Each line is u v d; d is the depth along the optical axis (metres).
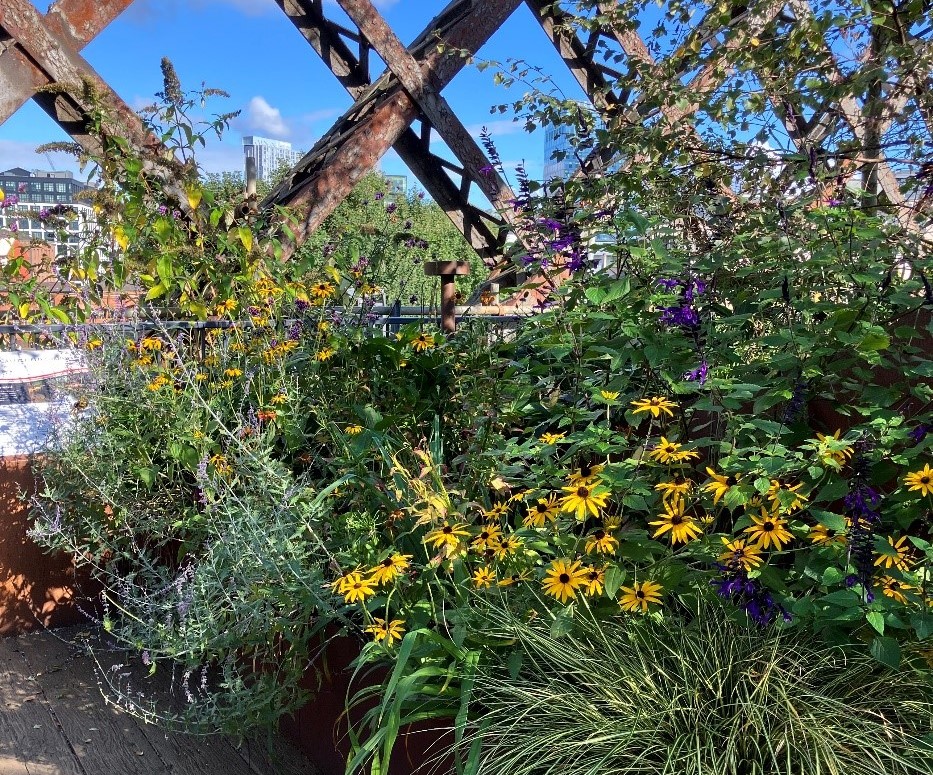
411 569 2.18
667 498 1.92
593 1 4.28
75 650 3.30
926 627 1.50
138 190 3.93
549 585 1.73
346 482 2.58
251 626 2.31
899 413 2.10
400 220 4.82
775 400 1.96
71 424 3.37
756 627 1.77
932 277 2.18
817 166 2.81
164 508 3.17
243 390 3.18
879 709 1.62
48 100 4.37
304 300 3.45
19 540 3.46
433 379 3.08
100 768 2.46
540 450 2.17
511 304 3.80
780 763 1.54
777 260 2.51
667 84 3.98
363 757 1.69
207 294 3.88
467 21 5.28
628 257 2.49
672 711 1.63
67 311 3.77
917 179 2.75
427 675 1.82
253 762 2.50
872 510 1.62
